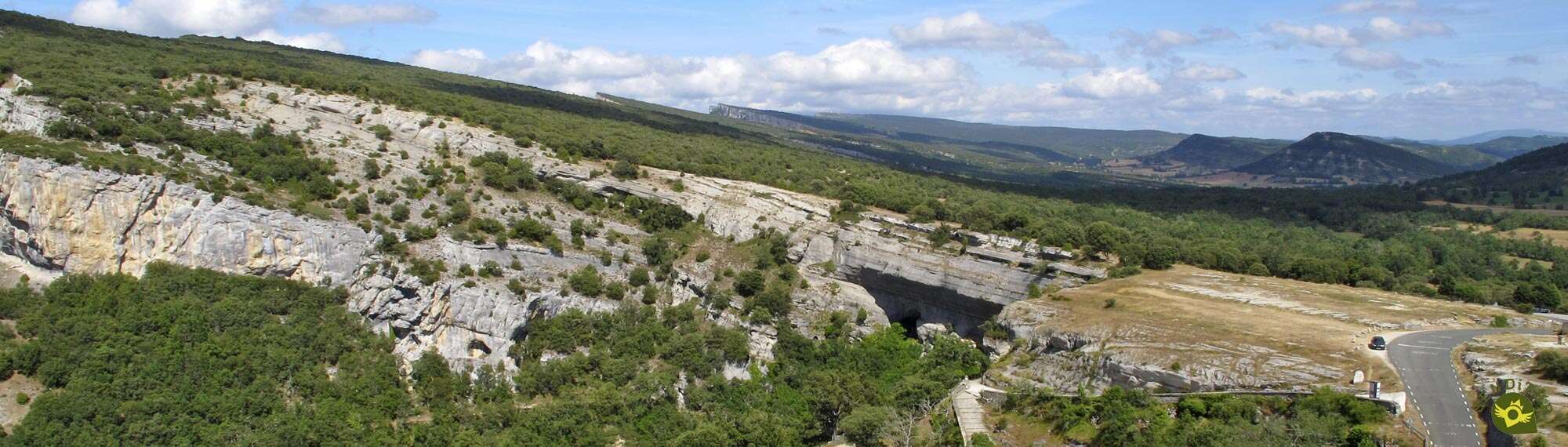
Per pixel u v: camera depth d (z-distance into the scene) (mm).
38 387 93438
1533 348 79000
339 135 144500
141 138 125125
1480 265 138750
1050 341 100125
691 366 113875
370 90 162500
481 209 132250
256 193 120562
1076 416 80625
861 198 152750
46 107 126188
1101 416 79625
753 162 184000
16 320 104312
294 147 136625
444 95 179750
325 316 111438
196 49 193500
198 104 141125
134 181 115062
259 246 115375
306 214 118562
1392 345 84812
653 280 131250
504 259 122500
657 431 99125
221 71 156875
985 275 128000
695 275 132875
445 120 155750
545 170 146625
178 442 88312
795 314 128625
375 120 151625
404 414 101250
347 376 103875
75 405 89688
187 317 104062
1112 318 99562
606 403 101375
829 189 159250
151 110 133625
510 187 140000
